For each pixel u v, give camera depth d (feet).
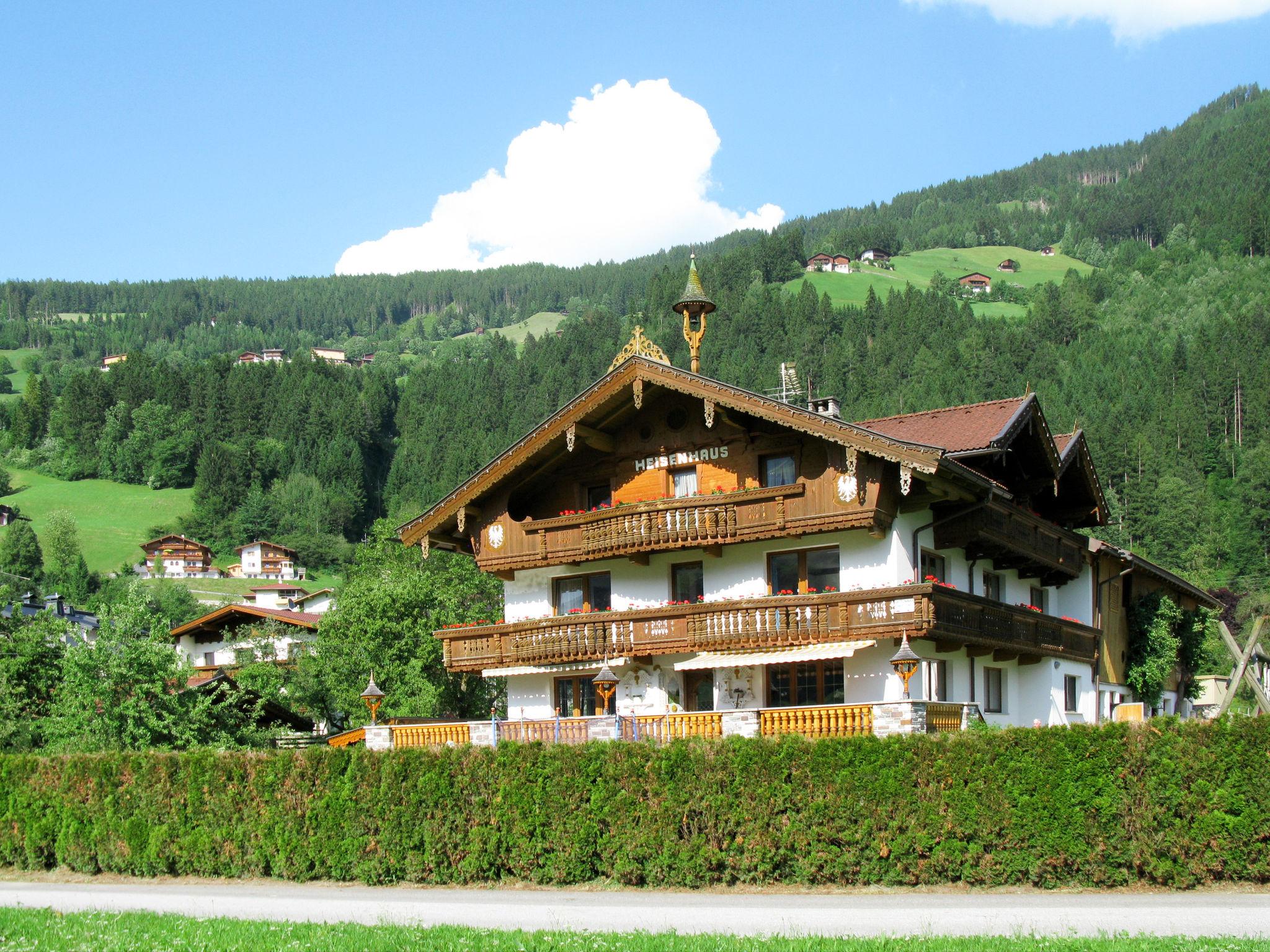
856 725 83.76
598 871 79.61
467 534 129.59
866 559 105.60
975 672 116.88
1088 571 136.05
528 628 118.32
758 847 74.79
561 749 81.46
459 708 185.26
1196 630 161.68
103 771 98.02
